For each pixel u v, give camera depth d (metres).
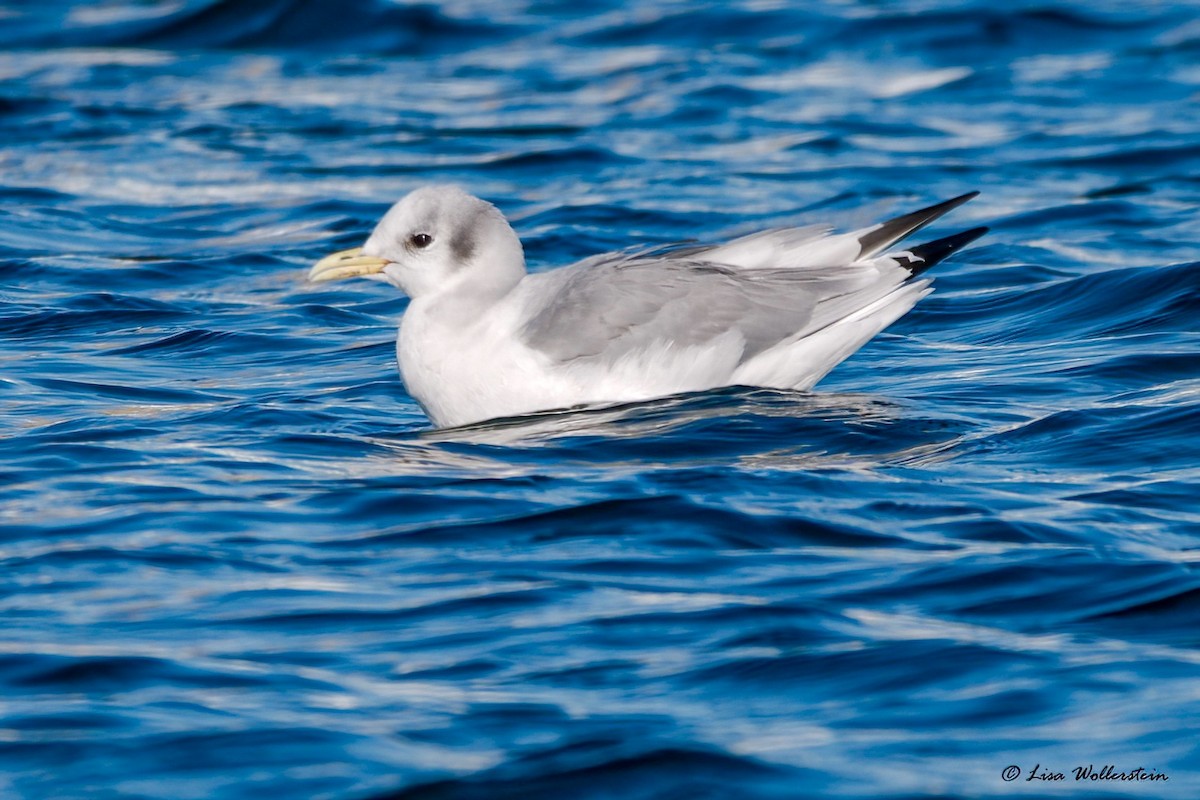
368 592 9.18
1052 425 12.52
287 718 7.49
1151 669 7.90
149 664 8.12
